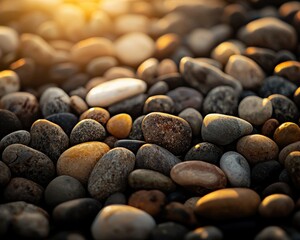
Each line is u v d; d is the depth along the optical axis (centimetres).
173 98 41
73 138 37
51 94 41
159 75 44
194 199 34
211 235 31
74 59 46
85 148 36
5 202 35
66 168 36
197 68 42
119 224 32
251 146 36
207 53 48
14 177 36
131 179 34
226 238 32
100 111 39
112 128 38
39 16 52
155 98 40
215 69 42
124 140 37
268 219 32
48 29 50
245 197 33
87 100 41
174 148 37
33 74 45
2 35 47
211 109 40
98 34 50
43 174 36
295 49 46
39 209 34
